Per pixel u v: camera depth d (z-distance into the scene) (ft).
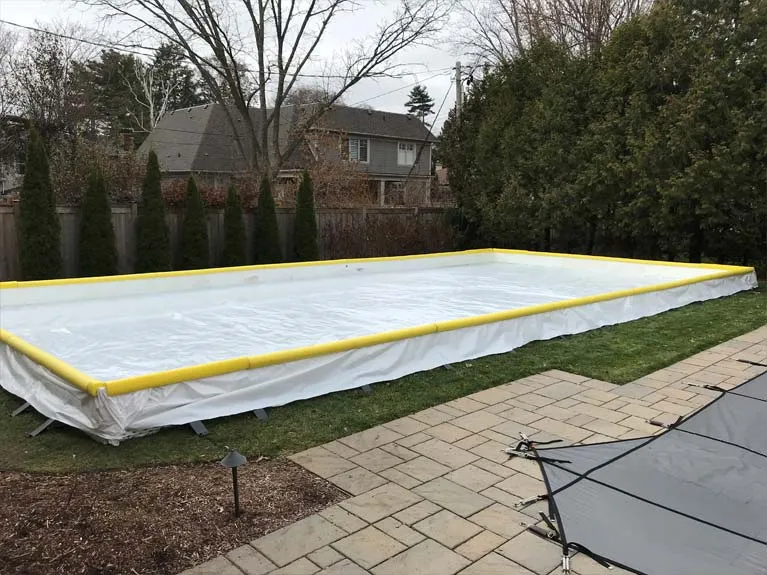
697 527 6.64
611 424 11.60
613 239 38.34
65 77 56.08
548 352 16.87
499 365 15.56
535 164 37.76
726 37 30.55
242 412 11.76
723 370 15.29
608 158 33.81
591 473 7.87
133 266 30.09
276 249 33.58
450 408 12.48
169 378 10.78
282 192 46.19
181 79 92.32
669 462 8.22
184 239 30.68
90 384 10.15
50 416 11.34
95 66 84.33
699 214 31.01
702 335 18.99
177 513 8.16
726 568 5.87
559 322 18.80
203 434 10.85
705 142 30.71
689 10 32.24
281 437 10.84
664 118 31.76
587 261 34.35
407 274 32.37
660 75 32.30
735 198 29.71
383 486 9.04
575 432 11.19
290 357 12.42
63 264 27.43
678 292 23.98
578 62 37.01
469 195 42.96
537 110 37.86
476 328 16.29
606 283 28.71
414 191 62.75
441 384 13.97
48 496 8.60
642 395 13.35
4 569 6.89
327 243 37.01
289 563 7.10
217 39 49.01
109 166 32.22
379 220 39.60
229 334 17.61
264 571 6.94
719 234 32.14
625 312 21.27
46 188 25.48
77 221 28.09
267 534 7.72
